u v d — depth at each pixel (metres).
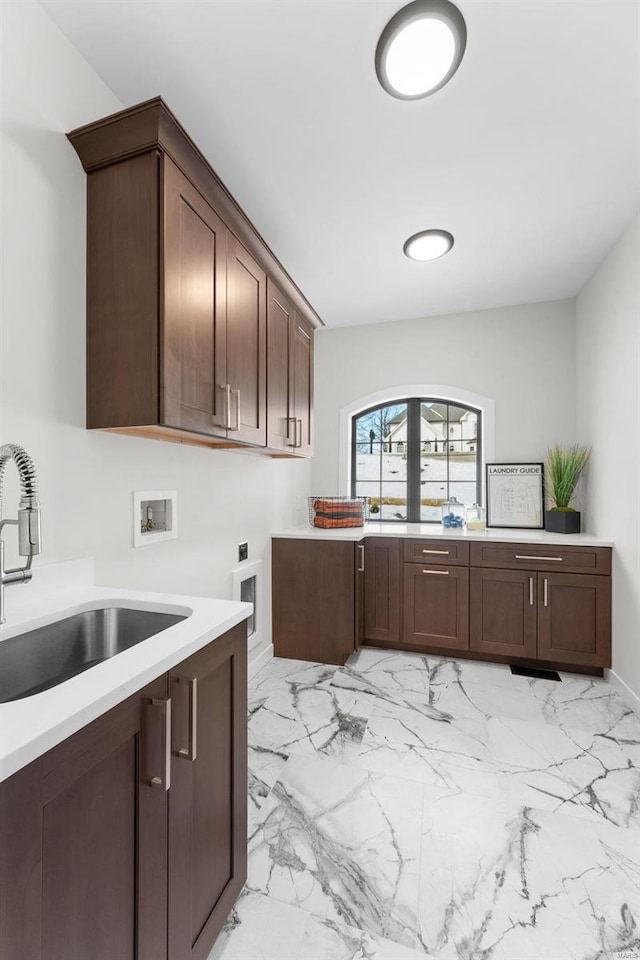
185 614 1.14
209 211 1.48
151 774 0.79
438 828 1.45
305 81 1.46
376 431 3.79
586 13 1.26
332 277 2.88
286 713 2.19
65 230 1.28
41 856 0.58
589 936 1.11
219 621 1.03
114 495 1.49
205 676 0.98
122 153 1.27
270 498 2.93
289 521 3.29
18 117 1.16
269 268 2.01
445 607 2.90
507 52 1.37
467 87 1.49
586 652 2.62
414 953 1.07
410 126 1.66
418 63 1.39
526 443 3.31
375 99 1.54
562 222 2.29
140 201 1.26
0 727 0.58
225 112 1.59
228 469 2.34
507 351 3.36
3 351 1.11
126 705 0.73
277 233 2.37
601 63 1.40
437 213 2.21
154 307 1.25
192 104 1.56
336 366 3.79
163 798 0.82
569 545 2.65
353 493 3.84
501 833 1.43
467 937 1.11
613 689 2.46
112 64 1.40
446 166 1.88
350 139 1.73
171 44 1.34
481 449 3.52
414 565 2.96
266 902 1.20
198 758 0.95
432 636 2.92
